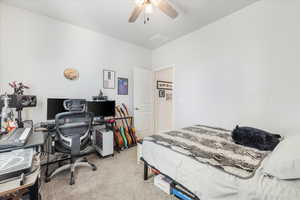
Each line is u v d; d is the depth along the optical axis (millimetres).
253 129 1579
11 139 977
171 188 1470
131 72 3590
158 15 2320
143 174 1927
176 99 3287
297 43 1676
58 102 2238
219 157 1170
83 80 2758
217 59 2492
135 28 2773
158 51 3809
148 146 1643
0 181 658
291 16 1710
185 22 2547
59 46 2465
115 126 3025
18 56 2094
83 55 2752
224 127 2398
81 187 1635
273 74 1858
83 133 1866
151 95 3980
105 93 3100
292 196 708
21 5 2053
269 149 1312
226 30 2352
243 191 832
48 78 2354
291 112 1723
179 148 1379
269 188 773
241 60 2172
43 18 2301
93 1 1980
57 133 1662
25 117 2145
